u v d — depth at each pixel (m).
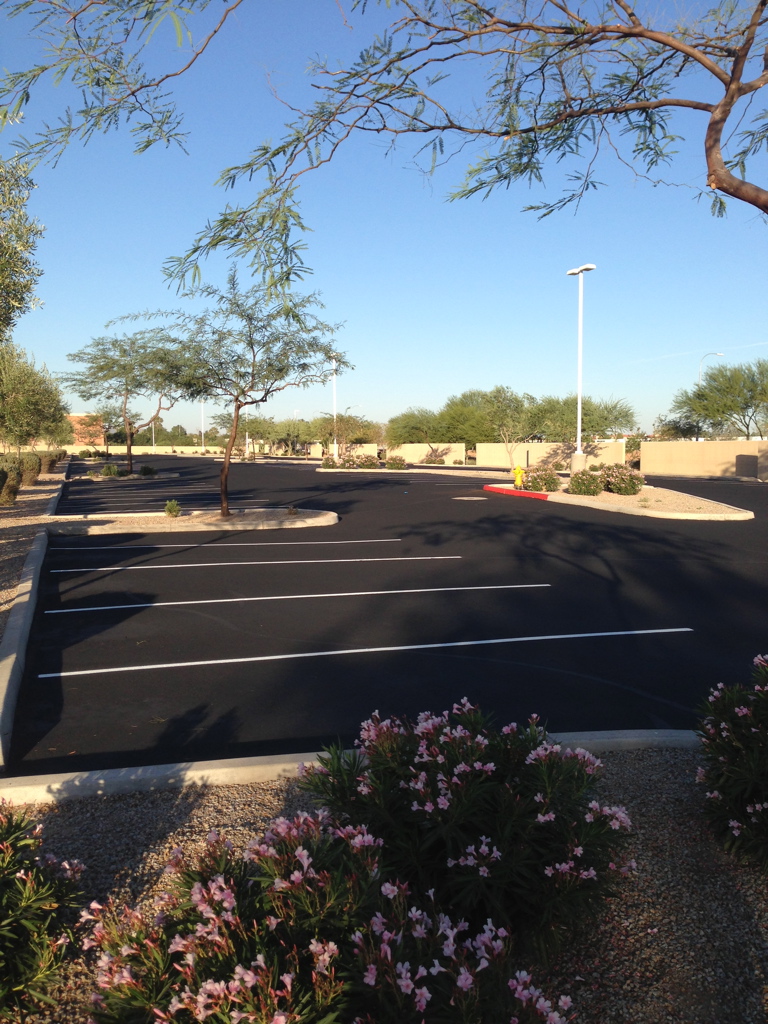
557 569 15.24
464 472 56.22
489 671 8.29
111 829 4.60
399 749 3.79
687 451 52.38
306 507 28.19
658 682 7.92
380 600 12.13
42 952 3.05
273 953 2.44
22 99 3.72
